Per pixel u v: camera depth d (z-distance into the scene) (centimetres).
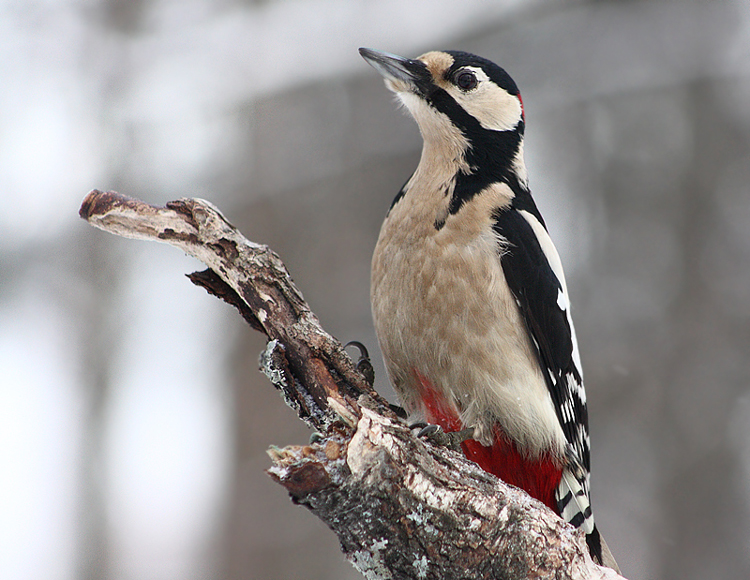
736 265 1469
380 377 1177
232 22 1366
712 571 1311
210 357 1333
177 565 1253
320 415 501
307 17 1339
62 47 1438
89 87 1438
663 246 1511
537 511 470
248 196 1330
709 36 1450
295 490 423
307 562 1130
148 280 1466
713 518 1327
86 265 1462
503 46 1430
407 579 452
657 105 1560
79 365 1456
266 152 1340
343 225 1320
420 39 1346
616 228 1531
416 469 439
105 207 506
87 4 1447
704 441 1356
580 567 473
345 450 430
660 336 1436
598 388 1402
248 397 1196
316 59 1327
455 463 458
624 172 1549
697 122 1540
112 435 1420
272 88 1330
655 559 1325
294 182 1327
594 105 1570
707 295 1449
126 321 1452
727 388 1382
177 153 1402
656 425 1376
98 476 1405
